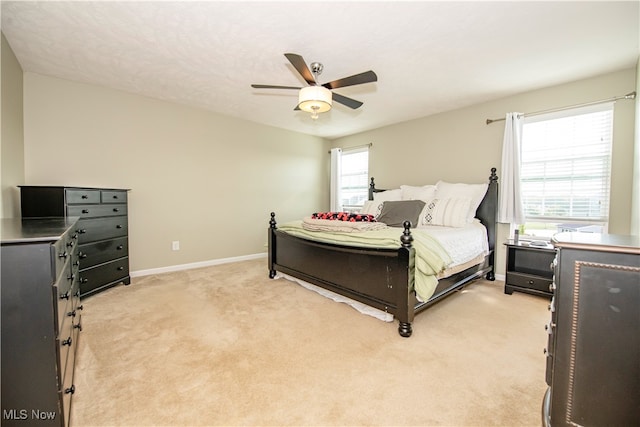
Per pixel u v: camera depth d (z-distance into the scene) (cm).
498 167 351
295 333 212
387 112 405
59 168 301
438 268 217
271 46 234
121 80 306
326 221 288
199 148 409
